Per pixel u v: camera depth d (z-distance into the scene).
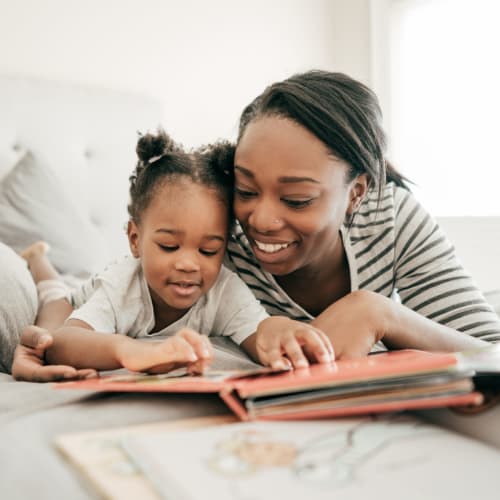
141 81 2.29
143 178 1.05
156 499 0.40
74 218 1.79
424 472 0.44
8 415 0.64
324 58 2.79
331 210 0.91
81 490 0.44
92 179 1.99
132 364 0.76
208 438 0.50
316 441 0.49
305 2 2.71
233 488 0.41
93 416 0.59
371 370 0.54
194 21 2.41
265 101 0.92
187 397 0.66
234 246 1.13
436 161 2.50
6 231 1.68
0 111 1.86
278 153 0.86
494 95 2.29
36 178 1.78
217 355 0.88
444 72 2.46
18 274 1.10
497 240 1.92
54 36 2.10
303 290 1.12
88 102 2.03
